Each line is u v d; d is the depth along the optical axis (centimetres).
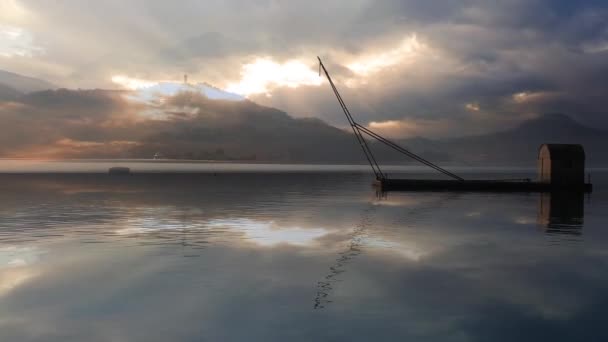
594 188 6016
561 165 5231
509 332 846
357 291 1096
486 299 1039
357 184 7350
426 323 885
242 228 2158
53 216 2611
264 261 1423
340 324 878
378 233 2019
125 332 840
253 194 4756
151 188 5900
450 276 1244
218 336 821
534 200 3931
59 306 985
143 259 1441
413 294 1075
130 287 1126
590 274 1273
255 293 1076
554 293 1090
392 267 1349
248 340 802
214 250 1605
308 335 823
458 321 898
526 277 1237
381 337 816
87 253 1538
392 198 4188
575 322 898
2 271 1278
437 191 5166
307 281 1185
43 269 1303
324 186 6675
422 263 1408
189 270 1298
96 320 902
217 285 1145
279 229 2131
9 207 3153
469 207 3272
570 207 3281
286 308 970
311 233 2012
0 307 977
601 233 2034
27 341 802
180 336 822
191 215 2708
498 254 1548
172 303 1002
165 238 1855
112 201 3738
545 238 1897
